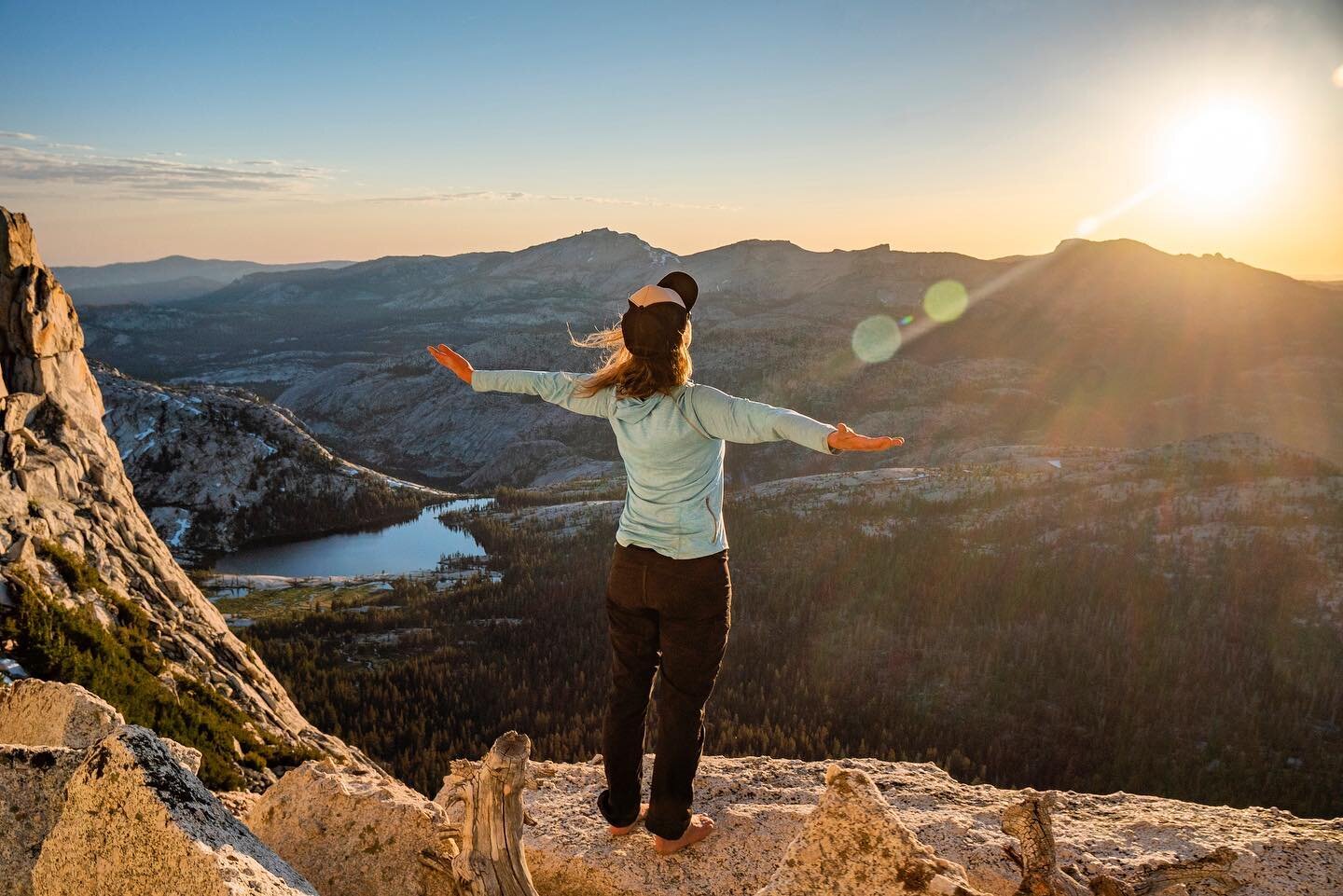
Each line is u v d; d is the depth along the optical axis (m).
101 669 16.39
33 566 18.33
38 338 23.06
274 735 19.88
